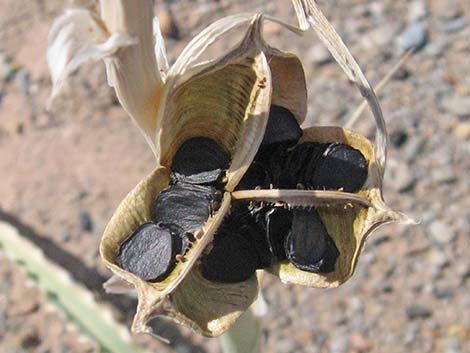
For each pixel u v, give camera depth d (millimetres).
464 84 179
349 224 67
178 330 156
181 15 195
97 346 116
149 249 64
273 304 158
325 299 157
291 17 192
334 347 153
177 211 66
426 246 160
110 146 180
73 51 55
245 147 66
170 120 66
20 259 119
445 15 189
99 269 165
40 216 172
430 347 151
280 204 65
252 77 65
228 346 94
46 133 183
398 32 188
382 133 68
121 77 63
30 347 159
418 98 178
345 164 67
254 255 66
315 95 179
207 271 65
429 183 167
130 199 66
